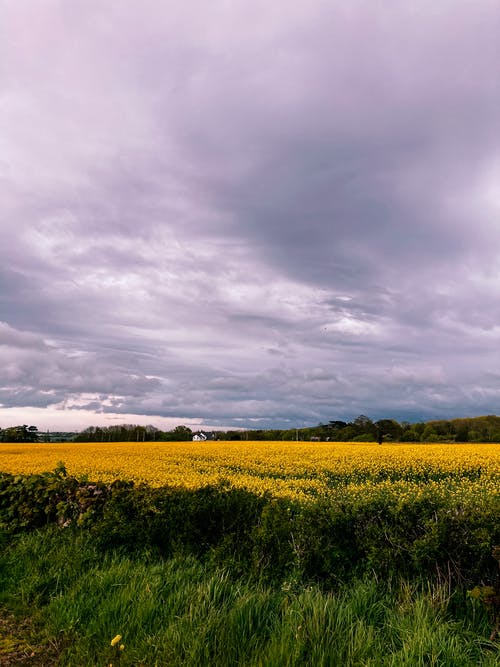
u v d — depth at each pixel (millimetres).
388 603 4711
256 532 5848
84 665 4074
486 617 4418
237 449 37031
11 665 4121
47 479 9609
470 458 27797
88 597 5246
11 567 6594
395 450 35062
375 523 5531
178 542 6398
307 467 24438
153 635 4336
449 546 4965
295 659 3633
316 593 4691
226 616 4348
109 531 6895
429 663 3580
